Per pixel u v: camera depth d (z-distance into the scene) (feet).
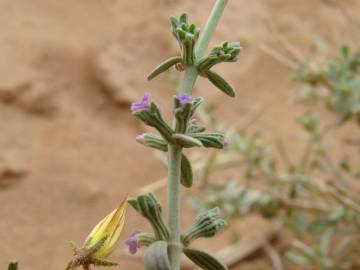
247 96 1.49
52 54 1.38
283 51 1.58
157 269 0.46
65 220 1.17
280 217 1.23
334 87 1.14
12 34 1.40
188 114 0.49
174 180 0.50
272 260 1.18
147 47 1.46
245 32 1.59
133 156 1.30
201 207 1.11
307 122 1.16
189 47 0.52
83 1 1.51
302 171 1.14
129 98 1.36
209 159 1.13
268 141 1.39
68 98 1.34
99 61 1.38
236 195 1.10
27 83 1.32
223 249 1.18
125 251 1.12
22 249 1.11
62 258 1.11
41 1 1.49
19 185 1.20
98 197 1.21
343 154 1.38
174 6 1.54
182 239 0.51
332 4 1.73
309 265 1.16
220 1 0.54
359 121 1.17
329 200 1.20
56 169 1.24
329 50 1.61
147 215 0.49
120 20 1.48
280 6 1.69
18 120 1.29
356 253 1.14
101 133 1.32
